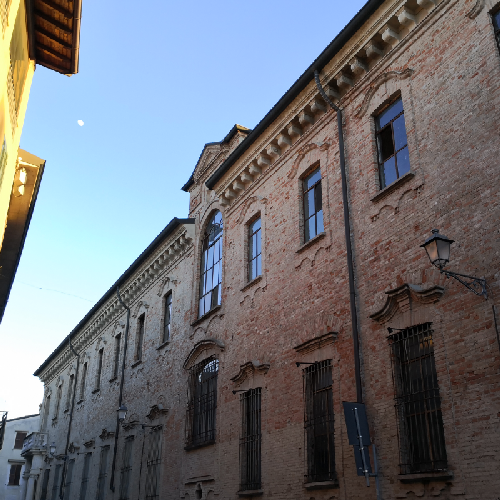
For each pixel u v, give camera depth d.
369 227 12.27
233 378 15.89
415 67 12.11
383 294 11.39
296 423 12.98
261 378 14.78
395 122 12.56
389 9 12.66
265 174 17.25
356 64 13.50
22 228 16.83
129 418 23.66
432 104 11.41
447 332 9.74
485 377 8.88
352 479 10.99
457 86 10.91
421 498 9.40
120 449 23.73
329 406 12.30
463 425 9.04
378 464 10.41
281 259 15.29
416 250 10.87
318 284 13.48
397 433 10.20
